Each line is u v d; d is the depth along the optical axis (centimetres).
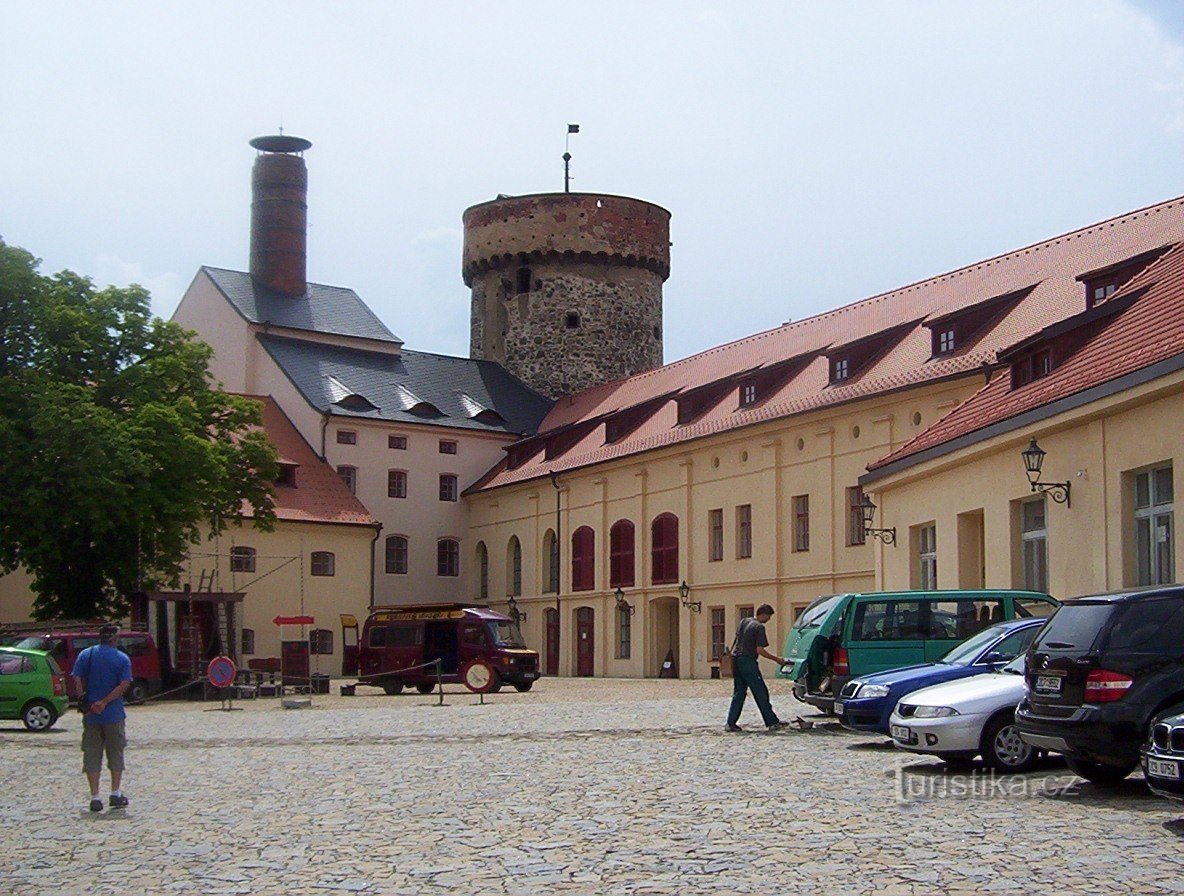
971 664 1959
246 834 1412
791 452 4947
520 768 1962
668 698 3625
